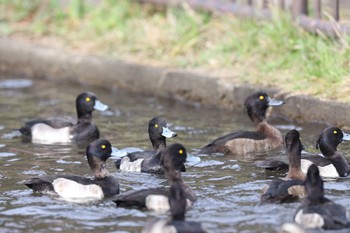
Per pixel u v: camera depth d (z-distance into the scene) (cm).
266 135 1589
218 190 1303
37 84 2239
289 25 1888
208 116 1816
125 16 2327
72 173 1428
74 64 2217
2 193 1309
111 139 1669
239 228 1127
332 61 1734
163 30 2159
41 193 1309
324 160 1394
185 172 1412
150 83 2023
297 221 1120
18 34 2464
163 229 1059
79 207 1238
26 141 1695
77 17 2428
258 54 1914
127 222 1165
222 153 1541
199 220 1161
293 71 1811
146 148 1582
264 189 1256
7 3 2630
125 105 1959
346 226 1093
